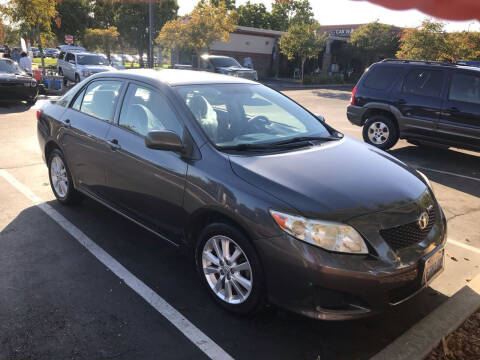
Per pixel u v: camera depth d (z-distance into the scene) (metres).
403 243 2.67
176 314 2.96
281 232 2.54
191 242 3.24
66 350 2.54
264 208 2.62
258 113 3.81
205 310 3.02
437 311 2.94
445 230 3.07
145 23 32.59
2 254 3.71
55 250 3.82
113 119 3.94
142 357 2.52
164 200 3.31
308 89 27.03
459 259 4.02
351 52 34.69
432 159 8.15
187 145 3.20
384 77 8.65
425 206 2.94
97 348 2.58
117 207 3.91
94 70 18.56
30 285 3.24
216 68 20.48
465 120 7.44
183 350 2.60
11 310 2.91
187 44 24.98
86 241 4.02
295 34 29.50
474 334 2.73
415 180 3.18
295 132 3.72
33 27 20.05
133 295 3.17
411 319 3.02
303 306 2.53
